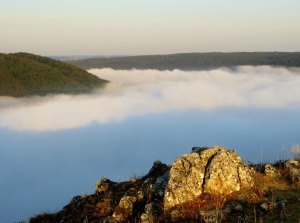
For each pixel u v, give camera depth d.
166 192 18.62
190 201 18.30
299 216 16.25
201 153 20.20
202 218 16.95
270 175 20.88
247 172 19.83
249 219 16.53
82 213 20.98
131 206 19.64
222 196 18.45
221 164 19.30
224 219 16.80
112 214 19.58
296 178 20.20
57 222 21.72
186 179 19.02
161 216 17.86
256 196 18.45
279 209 17.11
